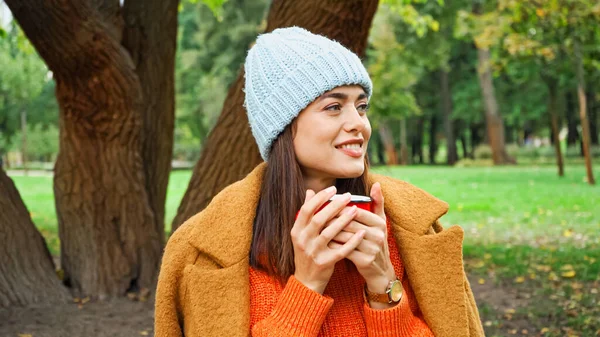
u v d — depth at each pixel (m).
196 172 4.52
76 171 5.00
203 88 34.47
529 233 8.51
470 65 36.03
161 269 1.50
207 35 31.86
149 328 4.40
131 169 5.07
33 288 4.74
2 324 4.29
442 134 52.44
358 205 1.31
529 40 13.41
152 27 5.42
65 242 5.10
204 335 1.37
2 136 43.31
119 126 4.93
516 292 5.55
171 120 5.70
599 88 28.06
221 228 1.43
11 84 27.83
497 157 31.11
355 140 1.38
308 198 1.33
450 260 1.44
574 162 31.33
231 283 1.38
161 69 5.51
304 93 1.36
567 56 15.60
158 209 5.62
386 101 27.16
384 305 1.37
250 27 30.47
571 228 8.69
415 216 1.48
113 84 4.74
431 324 1.42
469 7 24.22
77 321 4.43
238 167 4.40
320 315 1.31
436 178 20.33
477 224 9.53
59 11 4.33
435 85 38.78
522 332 4.51
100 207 5.02
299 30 1.46
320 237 1.28
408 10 10.24
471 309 1.53
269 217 1.42
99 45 4.56
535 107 33.28
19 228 4.82
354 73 1.36
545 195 12.98
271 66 1.42
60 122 5.07
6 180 4.91
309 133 1.38
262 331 1.32
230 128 4.45
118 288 4.98
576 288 5.55
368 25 4.12
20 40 9.41
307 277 1.32
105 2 5.13
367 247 1.30
